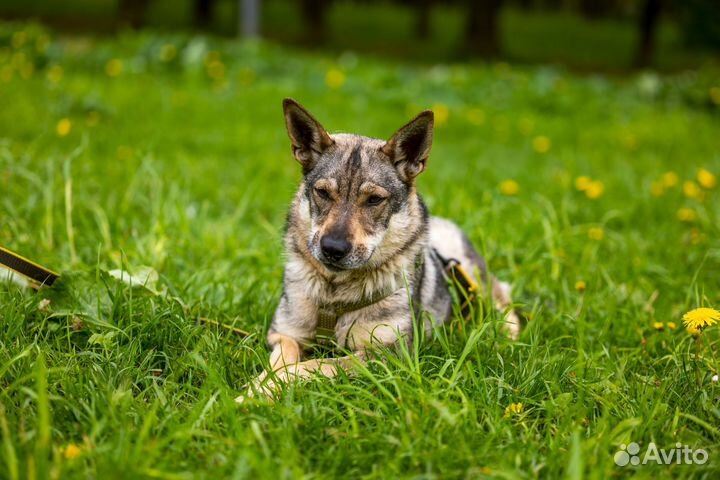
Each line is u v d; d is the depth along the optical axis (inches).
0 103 131.5
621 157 139.3
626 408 68.4
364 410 66.6
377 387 68.8
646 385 69.7
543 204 100.5
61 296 74.1
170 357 71.0
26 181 93.4
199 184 101.3
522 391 69.7
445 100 178.7
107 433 64.5
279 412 66.1
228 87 172.2
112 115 135.9
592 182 110.6
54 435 64.2
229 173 107.7
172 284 77.6
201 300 76.7
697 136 167.2
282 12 467.8
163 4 424.2
